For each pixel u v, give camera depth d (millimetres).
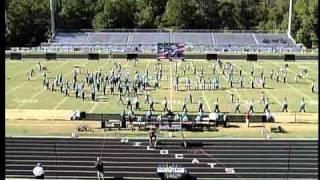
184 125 30328
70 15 102250
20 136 28438
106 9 102312
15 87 47281
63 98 41688
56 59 71688
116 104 39156
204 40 91500
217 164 23922
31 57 72250
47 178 22203
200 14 104562
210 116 31547
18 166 23609
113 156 25062
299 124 32156
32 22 91125
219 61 66500
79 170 23156
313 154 25203
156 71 58812
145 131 29969
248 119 31719
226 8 105750
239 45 88000
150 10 104312
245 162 24188
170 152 25797
